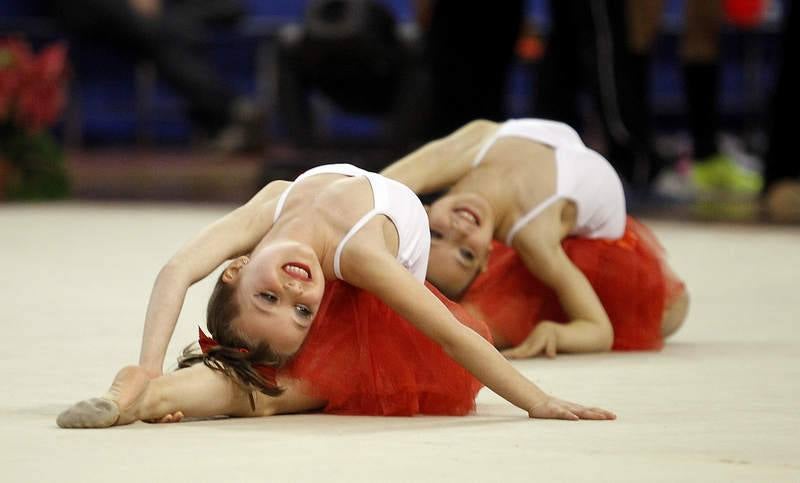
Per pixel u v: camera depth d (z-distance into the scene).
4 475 5.20
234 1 32.53
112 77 32.69
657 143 28.22
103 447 5.77
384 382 6.90
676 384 7.84
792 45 22.08
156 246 16.52
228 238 7.16
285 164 25.38
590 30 19.94
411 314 6.86
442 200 9.00
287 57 24.58
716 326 10.67
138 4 30.97
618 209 10.05
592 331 9.29
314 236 7.08
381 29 23.42
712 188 25.69
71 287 12.39
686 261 15.45
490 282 9.59
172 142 34.12
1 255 15.34
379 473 5.29
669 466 5.47
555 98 21.81
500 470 5.36
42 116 24.56
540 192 9.59
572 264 9.59
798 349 9.42
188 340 9.18
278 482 5.12
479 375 6.80
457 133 10.07
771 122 22.88
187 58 31.58
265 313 6.63
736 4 26.67
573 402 7.07
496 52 20.70
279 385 6.85
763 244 17.55
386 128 24.81
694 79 25.47
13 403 6.89
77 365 8.12
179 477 5.19
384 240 7.23
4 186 24.41
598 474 5.30
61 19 31.41
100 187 27.98
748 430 6.31
